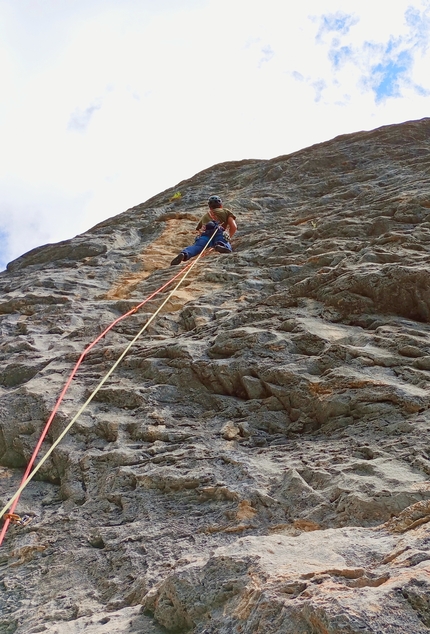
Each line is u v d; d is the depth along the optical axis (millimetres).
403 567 2330
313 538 2994
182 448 4941
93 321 9133
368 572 2363
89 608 3250
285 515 3740
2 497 4969
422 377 5113
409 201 10531
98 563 3707
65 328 8945
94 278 12117
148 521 4059
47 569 3805
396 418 4664
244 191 17703
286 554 2768
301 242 10930
